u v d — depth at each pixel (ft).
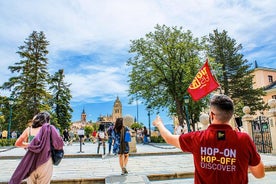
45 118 15.03
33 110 112.16
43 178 13.09
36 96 117.19
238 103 121.80
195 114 104.99
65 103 159.22
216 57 127.24
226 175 6.30
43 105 116.37
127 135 24.89
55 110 156.56
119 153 24.58
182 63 98.32
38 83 118.62
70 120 159.84
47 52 124.36
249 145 6.47
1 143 70.03
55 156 13.88
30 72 118.73
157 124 8.09
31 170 13.01
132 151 45.21
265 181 21.76
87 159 38.99
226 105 6.79
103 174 25.09
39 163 13.09
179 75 101.50
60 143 13.98
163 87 105.91
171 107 107.55
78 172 26.76
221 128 6.76
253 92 120.26
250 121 49.90
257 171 6.70
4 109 134.31
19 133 124.36
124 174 23.94
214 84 20.35
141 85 105.09
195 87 21.97
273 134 42.04
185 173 24.57
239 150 6.37
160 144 79.77
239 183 6.27
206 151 6.63
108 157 41.60
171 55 100.22
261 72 154.92
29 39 123.65
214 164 6.47
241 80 122.21
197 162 6.78
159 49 102.94
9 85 115.03
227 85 121.49
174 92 101.30
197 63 96.12
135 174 23.68
